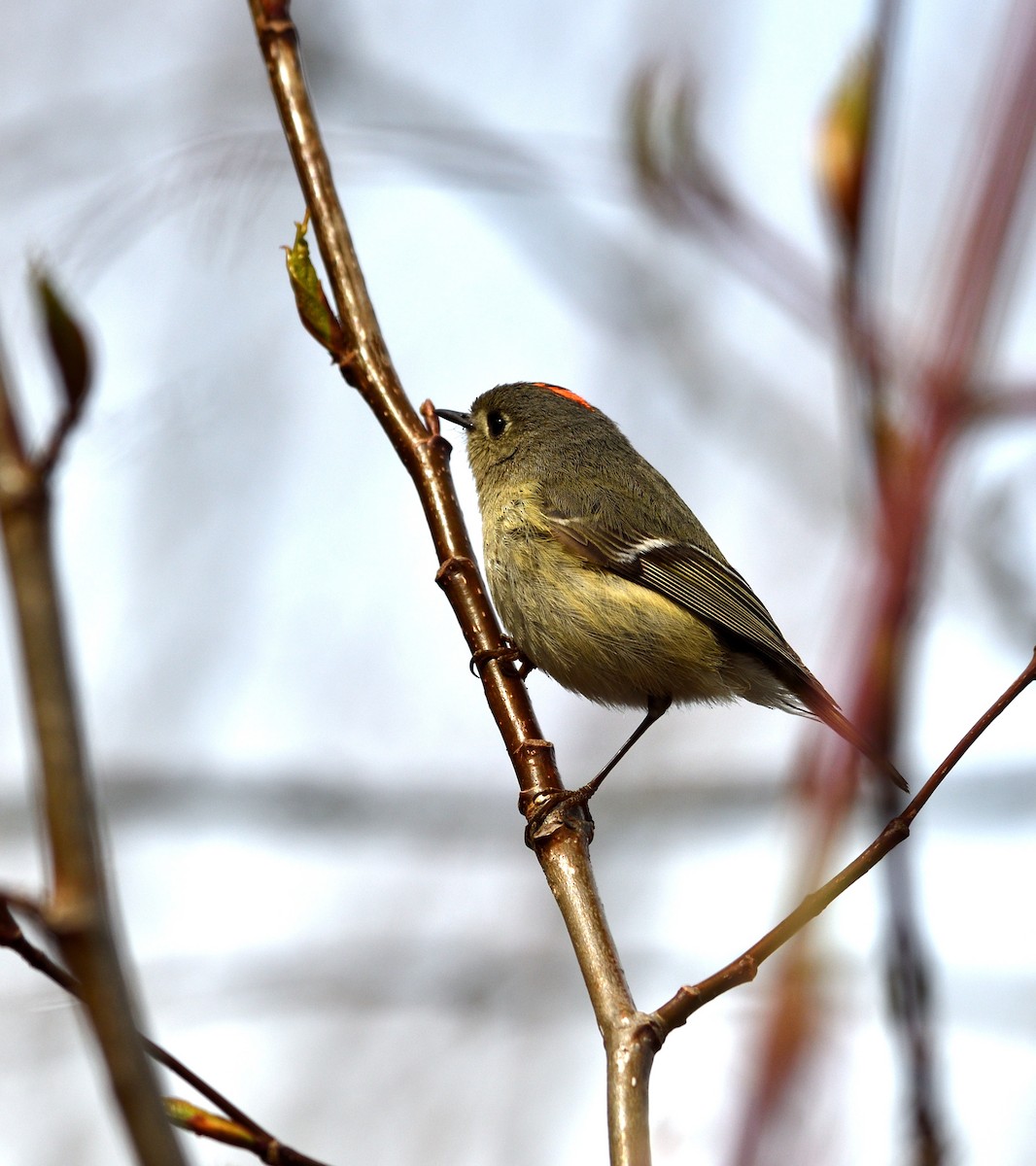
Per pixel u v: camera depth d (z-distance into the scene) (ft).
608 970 10.36
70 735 6.22
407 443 10.50
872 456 9.97
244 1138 10.32
